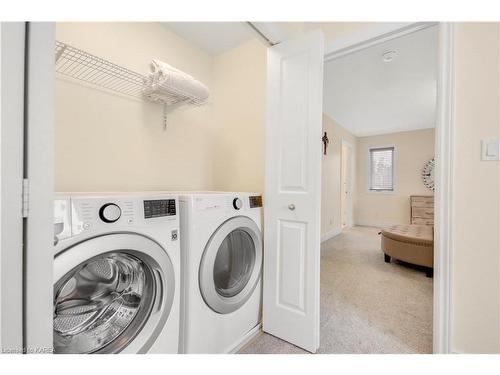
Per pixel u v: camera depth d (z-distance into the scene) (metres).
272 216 1.48
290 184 1.41
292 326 1.38
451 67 1.16
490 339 1.10
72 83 1.30
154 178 1.68
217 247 1.16
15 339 0.44
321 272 2.60
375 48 2.16
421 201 5.02
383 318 1.68
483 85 1.11
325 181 4.23
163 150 1.73
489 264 1.10
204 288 1.10
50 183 0.48
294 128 1.40
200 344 1.10
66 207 0.69
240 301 1.33
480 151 1.11
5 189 0.41
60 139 1.26
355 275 2.51
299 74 1.38
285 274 1.42
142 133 1.61
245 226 1.37
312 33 1.33
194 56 1.92
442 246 1.18
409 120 4.49
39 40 0.46
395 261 3.00
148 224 0.90
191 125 1.92
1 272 0.41
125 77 1.48
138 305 0.95
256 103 1.80
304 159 1.36
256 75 1.80
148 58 1.62
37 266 0.47
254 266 1.49
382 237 3.05
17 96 0.43
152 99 1.61
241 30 1.76
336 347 1.36
